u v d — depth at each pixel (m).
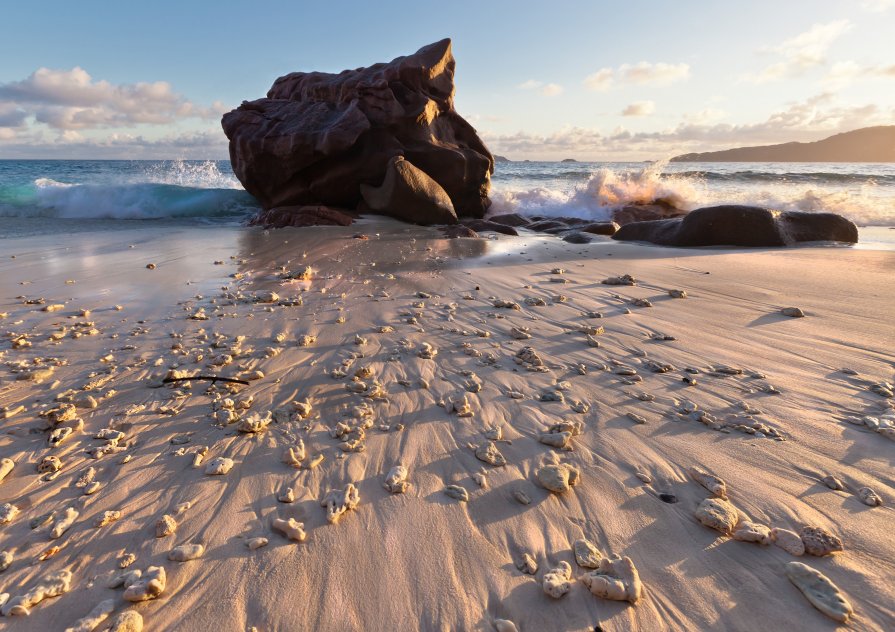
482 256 4.54
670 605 0.89
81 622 0.86
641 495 1.17
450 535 1.06
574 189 10.02
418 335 2.29
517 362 1.96
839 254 4.29
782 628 0.84
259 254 4.62
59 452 1.36
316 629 0.87
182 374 1.80
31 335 2.28
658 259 4.27
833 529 1.04
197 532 1.07
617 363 1.94
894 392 1.62
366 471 1.28
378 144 7.66
